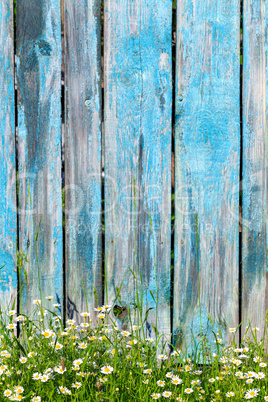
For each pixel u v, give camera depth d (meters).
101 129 2.24
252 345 2.18
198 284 2.31
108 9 2.20
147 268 2.29
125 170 2.26
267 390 1.87
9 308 2.28
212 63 2.25
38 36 2.20
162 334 2.16
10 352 1.96
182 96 2.25
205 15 2.23
